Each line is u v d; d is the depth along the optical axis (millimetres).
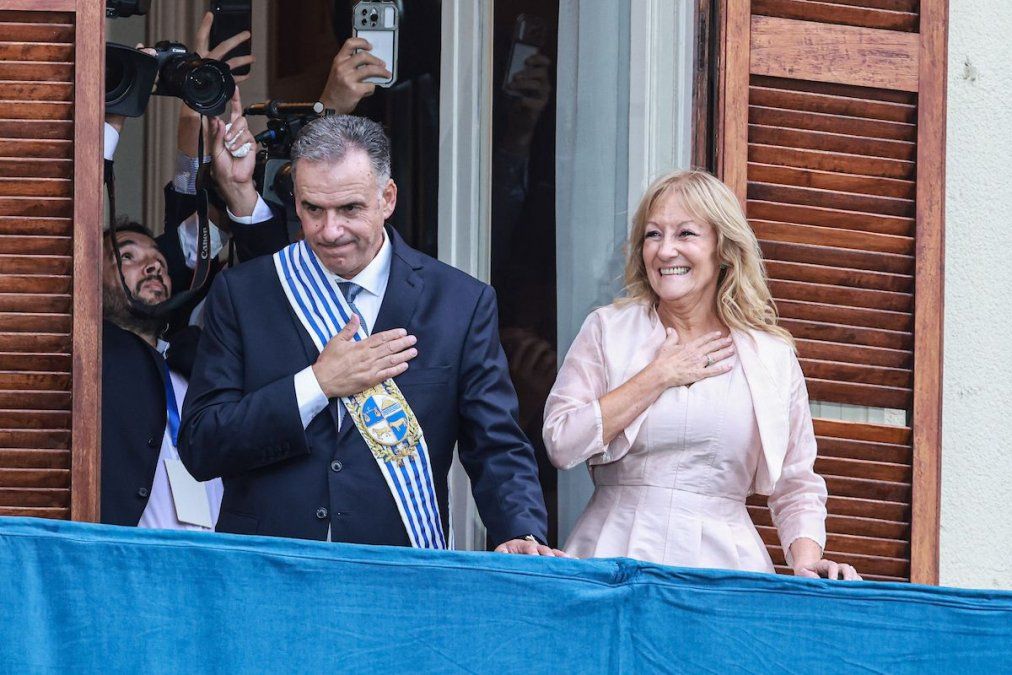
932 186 13281
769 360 12094
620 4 14094
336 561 9391
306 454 10906
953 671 10070
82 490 11570
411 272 11367
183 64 13734
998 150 14352
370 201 10977
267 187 14664
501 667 9492
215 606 9219
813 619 9977
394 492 10875
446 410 11125
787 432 11961
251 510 10883
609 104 14078
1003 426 14203
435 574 9492
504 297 14555
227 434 10727
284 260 11406
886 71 13289
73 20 11859
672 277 12109
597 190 14094
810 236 13086
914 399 13148
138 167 20297
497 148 14758
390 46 15562
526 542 10578
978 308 14203
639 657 9742
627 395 11820
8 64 11797
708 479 11859
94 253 11695
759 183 13023
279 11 19672
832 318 13094
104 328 13438
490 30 14891
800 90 13195
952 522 14016
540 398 14258
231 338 11219
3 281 11656
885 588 10117
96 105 11789
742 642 9891
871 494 13102
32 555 9078
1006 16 14461
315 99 19406
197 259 13828
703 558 11703
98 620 9094
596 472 12195
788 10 13211
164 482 13289
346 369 10859
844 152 13219
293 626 9289
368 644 9352
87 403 11609
